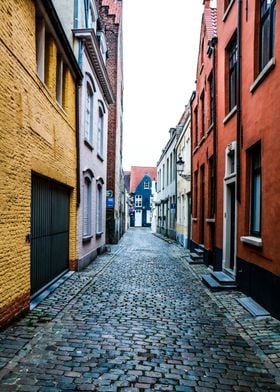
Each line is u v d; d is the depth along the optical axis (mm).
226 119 10398
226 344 5301
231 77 10680
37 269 7848
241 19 9031
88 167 13414
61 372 4184
